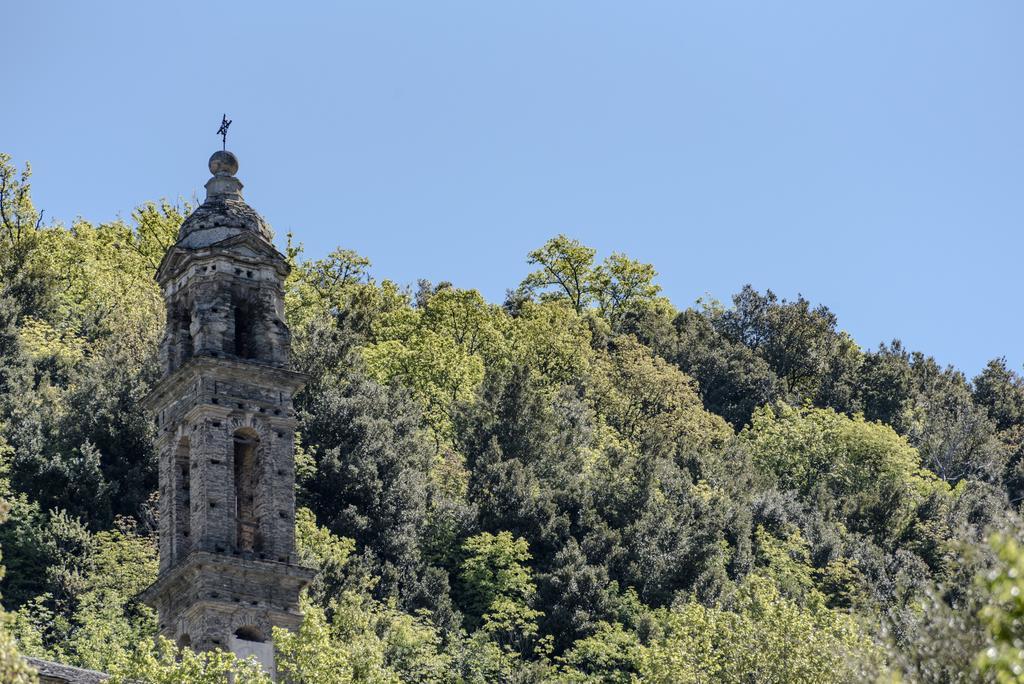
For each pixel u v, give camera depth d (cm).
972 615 8519
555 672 19462
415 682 17975
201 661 10556
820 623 15838
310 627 11700
